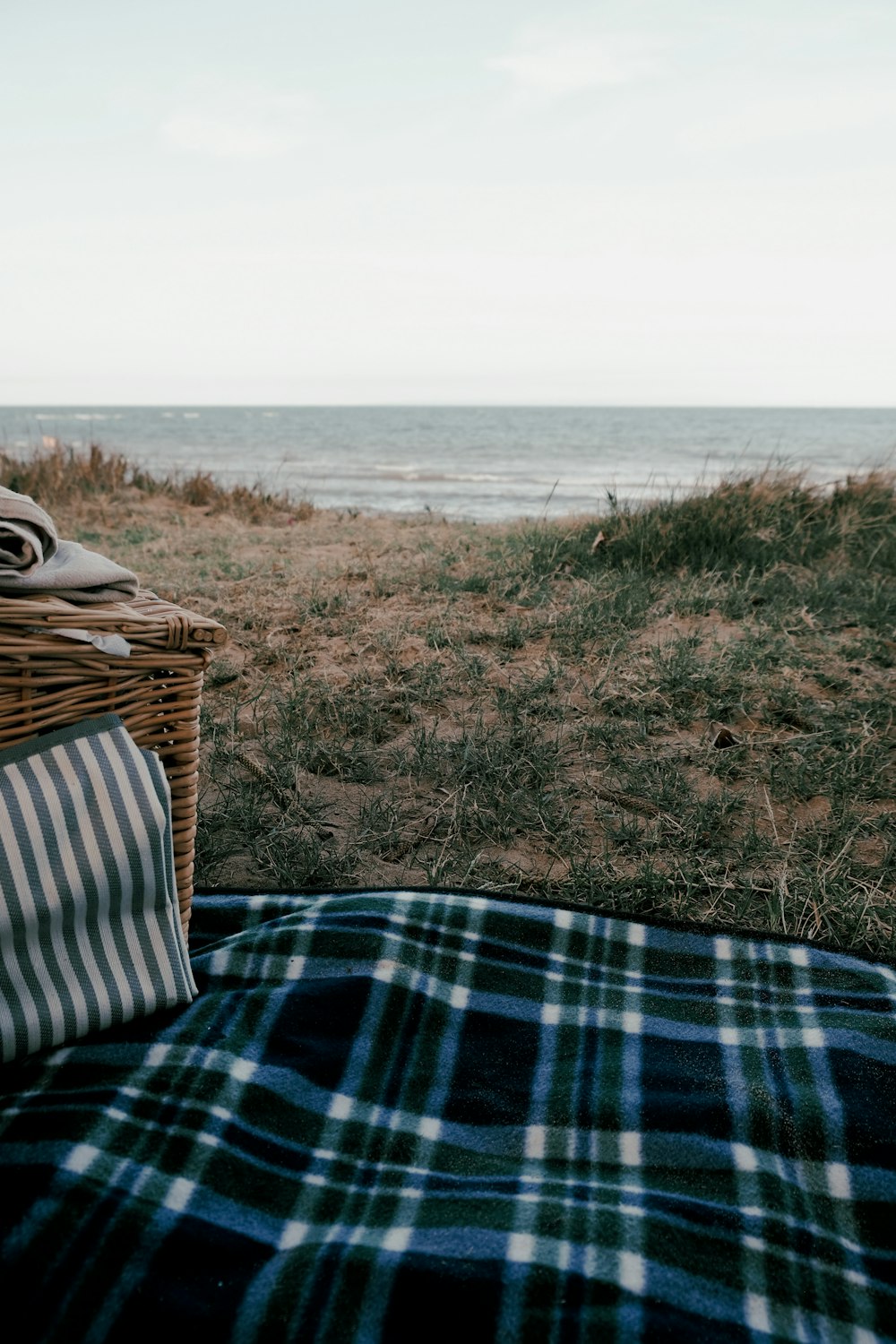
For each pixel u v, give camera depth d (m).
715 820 2.70
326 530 8.29
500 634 4.20
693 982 2.01
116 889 1.63
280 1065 1.66
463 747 3.07
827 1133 1.58
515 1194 1.44
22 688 1.57
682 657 3.76
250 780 2.96
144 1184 1.36
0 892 1.52
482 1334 1.20
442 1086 1.70
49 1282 1.21
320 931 1.98
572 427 73.12
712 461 37.62
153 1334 1.18
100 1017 1.64
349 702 3.46
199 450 43.34
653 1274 1.28
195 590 5.08
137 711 1.73
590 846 2.60
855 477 7.32
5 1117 1.45
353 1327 1.20
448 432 65.12
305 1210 1.40
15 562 1.62
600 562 5.63
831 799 2.81
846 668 3.90
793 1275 1.32
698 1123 1.60
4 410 140.12
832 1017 1.86
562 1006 1.92
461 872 2.46
